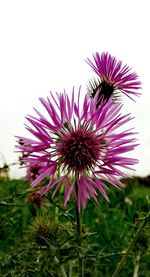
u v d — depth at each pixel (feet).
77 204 0.35
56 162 0.38
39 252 0.42
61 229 0.44
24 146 0.36
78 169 0.38
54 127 0.38
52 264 0.40
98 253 0.39
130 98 0.48
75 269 0.46
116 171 0.37
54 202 0.43
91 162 0.38
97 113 0.39
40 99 0.37
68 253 0.37
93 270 0.40
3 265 0.45
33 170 0.55
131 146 0.37
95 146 0.39
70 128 0.39
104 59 0.48
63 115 0.38
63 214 0.43
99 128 0.39
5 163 0.55
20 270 0.43
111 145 0.38
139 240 0.49
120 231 0.66
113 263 0.56
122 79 0.48
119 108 0.39
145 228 0.45
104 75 0.48
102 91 0.47
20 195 0.51
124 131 0.38
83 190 0.36
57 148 0.39
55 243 0.37
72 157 0.38
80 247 0.36
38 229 0.44
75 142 0.38
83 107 0.39
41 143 0.37
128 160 0.37
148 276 0.56
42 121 0.37
